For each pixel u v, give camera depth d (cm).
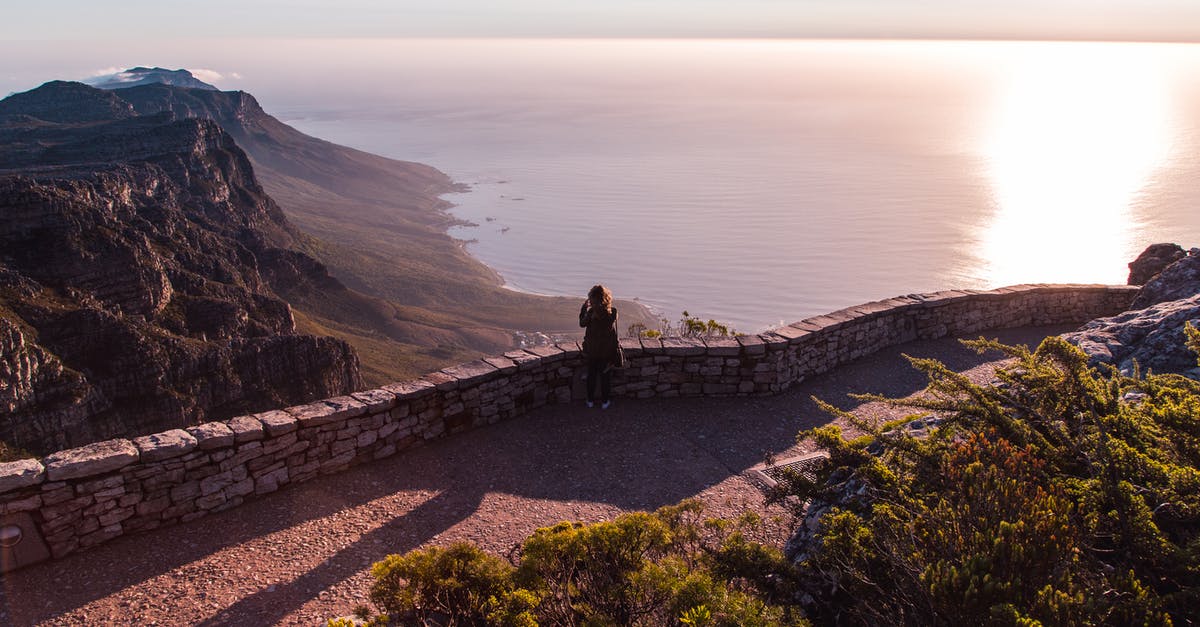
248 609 515
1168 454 408
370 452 752
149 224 11562
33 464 561
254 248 16800
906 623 349
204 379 8675
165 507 617
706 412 923
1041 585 317
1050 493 359
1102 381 474
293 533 620
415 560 461
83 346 7825
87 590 534
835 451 511
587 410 912
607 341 876
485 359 892
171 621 501
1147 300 1191
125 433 7756
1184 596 314
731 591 422
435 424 809
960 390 498
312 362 9738
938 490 421
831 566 404
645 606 429
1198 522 372
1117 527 372
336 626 404
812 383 1026
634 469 770
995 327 1338
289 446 689
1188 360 696
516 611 416
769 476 755
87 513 577
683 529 512
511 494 708
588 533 477
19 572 550
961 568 326
